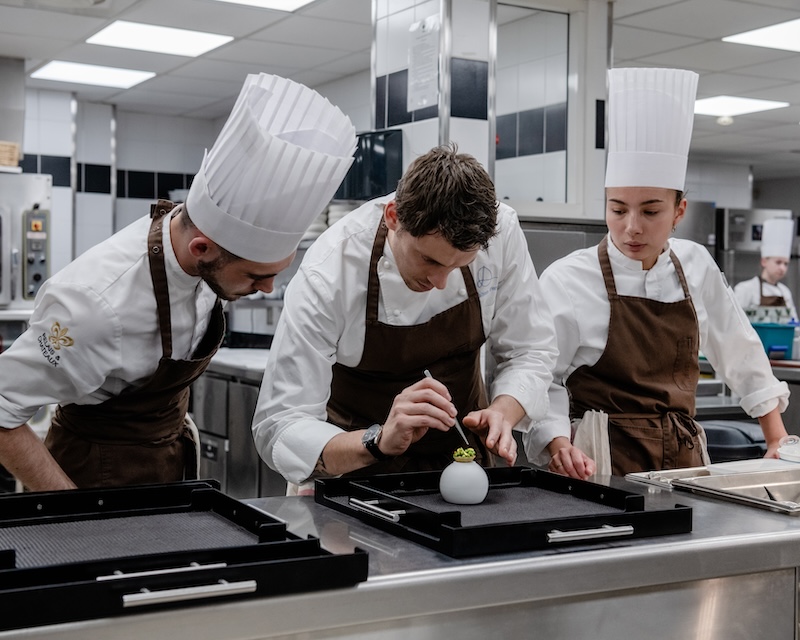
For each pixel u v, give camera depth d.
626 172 2.18
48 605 1.00
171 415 1.97
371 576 1.20
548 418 2.19
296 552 1.19
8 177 5.72
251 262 1.58
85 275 1.67
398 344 1.92
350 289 1.87
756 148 9.78
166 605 1.07
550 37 4.37
